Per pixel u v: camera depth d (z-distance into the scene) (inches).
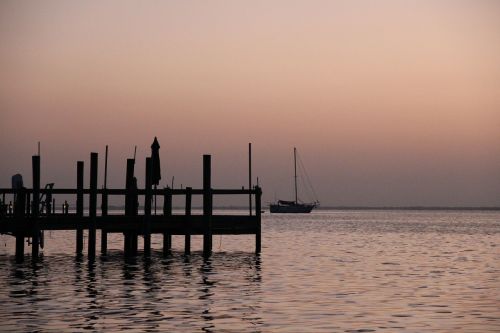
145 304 1184.2
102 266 1811.0
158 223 2020.2
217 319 1051.3
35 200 1856.5
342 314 1095.0
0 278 1539.1
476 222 7180.1
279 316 1076.5
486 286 1444.4
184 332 962.7
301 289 1378.0
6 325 997.8
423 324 1019.9
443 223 6732.3
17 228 1879.9
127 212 2100.1
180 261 1964.8
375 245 2898.6
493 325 1016.2
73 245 2726.4
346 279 1555.1
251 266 1849.2
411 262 2032.5
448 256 2288.4
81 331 962.7
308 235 3846.0
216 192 2065.7
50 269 1731.1
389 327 997.8
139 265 1843.0
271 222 6879.9
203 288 1389.0
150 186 1998.0
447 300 1242.6
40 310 1117.7
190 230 2069.4
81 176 1918.1
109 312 1104.2
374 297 1272.1
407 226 5684.1
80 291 1338.6
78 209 1919.3
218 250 2498.8
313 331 970.7
